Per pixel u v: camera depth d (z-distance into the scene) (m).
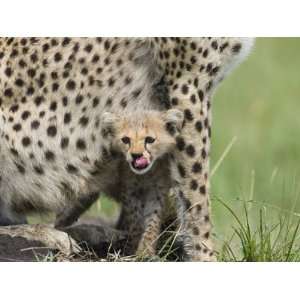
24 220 19.94
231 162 33.47
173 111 18.09
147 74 18.66
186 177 18.33
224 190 28.53
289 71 43.81
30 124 18.97
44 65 19.00
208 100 18.56
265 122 38.16
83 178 19.02
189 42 18.19
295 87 42.28
